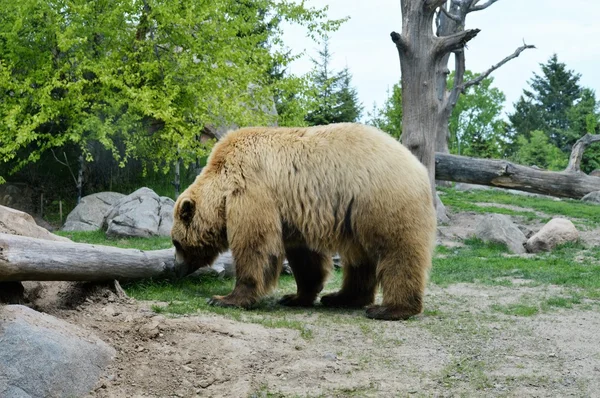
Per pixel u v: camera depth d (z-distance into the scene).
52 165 21.55
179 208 8.00
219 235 7.95
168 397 5.05
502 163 21.00
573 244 15.30
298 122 21.33
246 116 19.08
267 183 7.53
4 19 18.72
